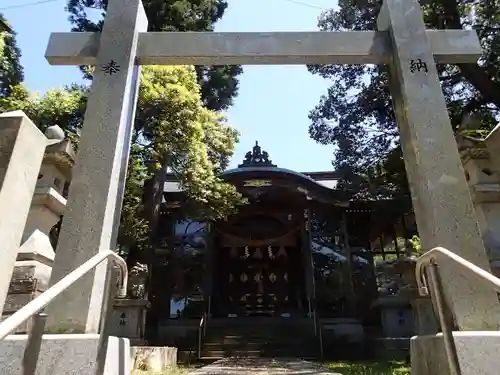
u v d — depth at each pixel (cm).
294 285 2242
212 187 1530
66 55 474
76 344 323
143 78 1276
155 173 1483
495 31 1322
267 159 2272
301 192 1977
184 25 1656
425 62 472
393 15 503
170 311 1862
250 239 2175
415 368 403
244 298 2233
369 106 1719
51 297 238
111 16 493
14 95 1198
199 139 1400
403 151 482
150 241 1479
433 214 403
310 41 503
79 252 379
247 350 1477
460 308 361
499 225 510
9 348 303
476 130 636
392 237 1992
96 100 445
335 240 1972
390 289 1309
